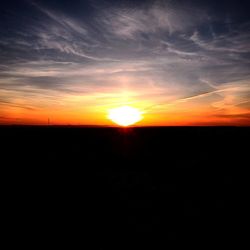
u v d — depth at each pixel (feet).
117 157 73.87
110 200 33.32
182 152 83.46
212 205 31.37
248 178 45.88
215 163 61.82
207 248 20.38
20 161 61.21
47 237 21.91
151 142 119.65
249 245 20.92
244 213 28.43
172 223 25.54
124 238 22.00
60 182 42.57
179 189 39.11
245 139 112.78
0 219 25.63
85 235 22.50
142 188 39.81
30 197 33.65
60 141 115.96
